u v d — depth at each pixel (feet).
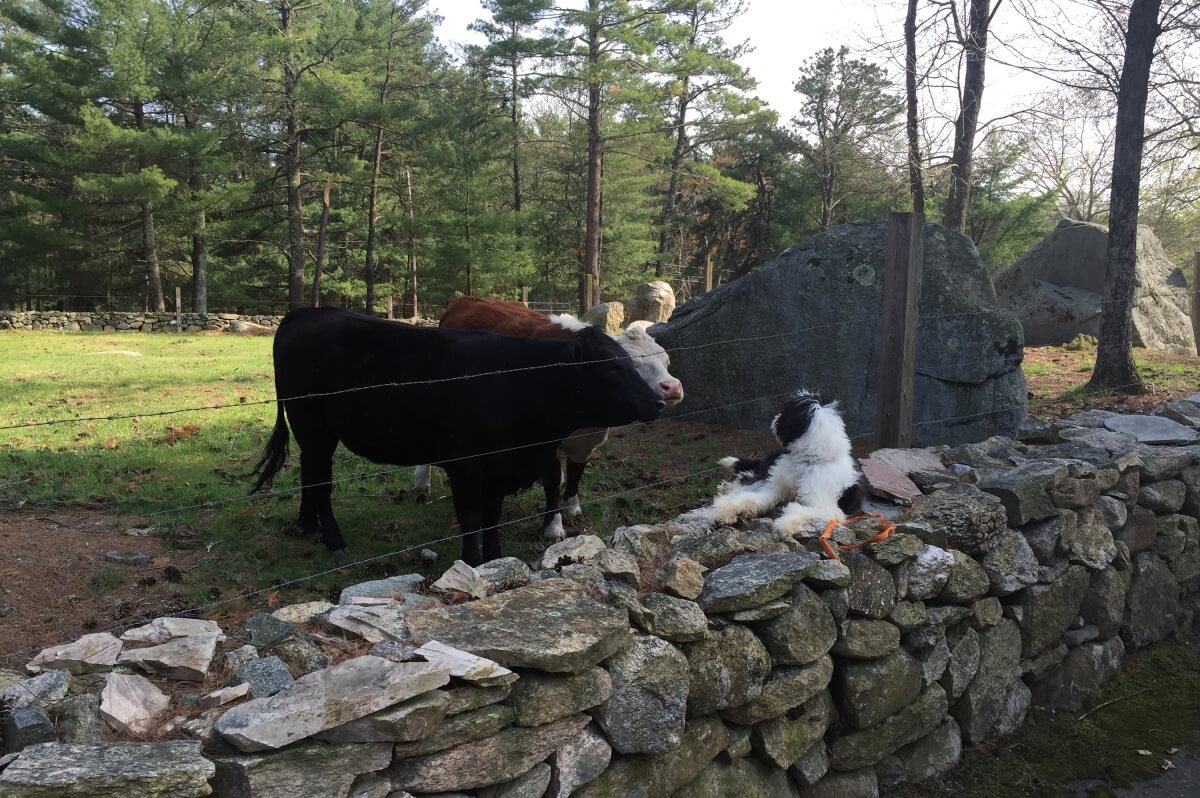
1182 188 75.66
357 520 20.13
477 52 98.07
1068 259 51.55
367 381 17.47
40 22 85.61
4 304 110.42
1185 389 31.42
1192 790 14.11
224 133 99.86
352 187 112.06
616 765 10.20
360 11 121.29
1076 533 16.79
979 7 43.52
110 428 29.32
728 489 16.49
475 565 16.72
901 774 13.94
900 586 13.61
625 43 84.94
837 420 15.31
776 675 12.07
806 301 26.89
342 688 7.88
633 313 67.67
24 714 7.29
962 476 17.48
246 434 28.81
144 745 6.98
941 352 24.03
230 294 106.63
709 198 139.23
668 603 10.94
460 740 8.48
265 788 7.20
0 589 14.67
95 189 80.84
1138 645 18.84
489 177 119.24
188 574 16.05
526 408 16.69
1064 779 14.38
